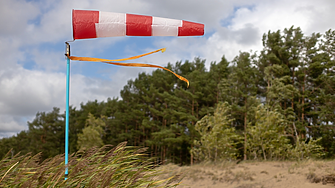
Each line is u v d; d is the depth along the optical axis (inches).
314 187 277.4
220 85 1277.1
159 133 1258.6
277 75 1237.1
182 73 1718.8
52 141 1893.5
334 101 868.0
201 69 1672.0
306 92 1153.4
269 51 1330.0
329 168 327.3
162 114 1464.1
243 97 1166.3
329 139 982.4
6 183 80.0
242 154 1052.5
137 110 1577.3
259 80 1333.7
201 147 804.0
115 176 92.0
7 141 1993.1
